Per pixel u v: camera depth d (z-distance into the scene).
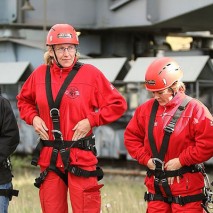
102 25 27.42
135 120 8.55
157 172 8.22
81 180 8.47
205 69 24.33
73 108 8.48
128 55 30.39
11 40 27.48
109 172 23.72
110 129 25.84
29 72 27.34
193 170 8.16
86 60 26.56
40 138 8.66
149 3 25.34
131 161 26.17
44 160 8.59
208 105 26.89
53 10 27.36
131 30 29.05
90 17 27.69
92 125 8.49
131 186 20.20
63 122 8.50
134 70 25.19
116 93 8.67
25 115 8.88
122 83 26.73
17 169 24.67
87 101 8.55
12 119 8.76
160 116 8.25
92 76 8.60
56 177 8.55
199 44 31.67
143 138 8.59
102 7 27.42
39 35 27.98
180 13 24.00
